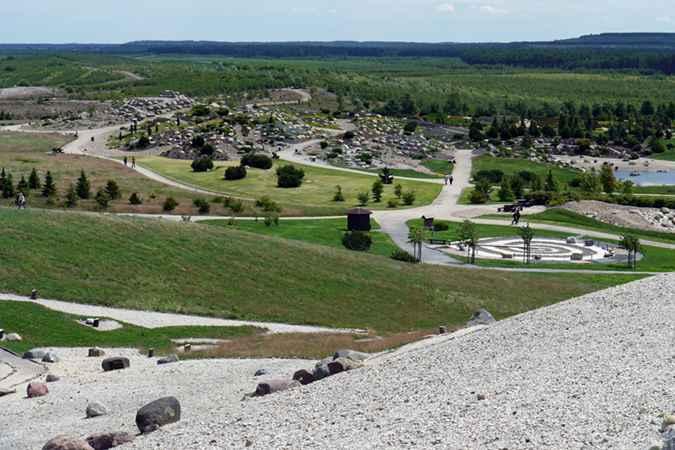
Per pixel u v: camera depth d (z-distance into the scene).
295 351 53.50
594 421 25.53
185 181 173.12
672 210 154.38
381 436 26.75
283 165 197.88
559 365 32.72
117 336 59.81
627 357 32.59
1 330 57.00
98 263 76.31
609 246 123.12
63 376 48.22
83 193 140.38
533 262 110.94
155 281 74.94
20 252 74.94
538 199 156.88
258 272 80.81
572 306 44.53
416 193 169.88
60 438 29.72
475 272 94.12
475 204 159.12
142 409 33.50
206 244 85.25
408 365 37.12
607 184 179.62
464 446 24.83
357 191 170.00
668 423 24.14
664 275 50.91
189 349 57.44
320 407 31.42
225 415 32.28
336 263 86.88
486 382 31.72
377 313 75.06
